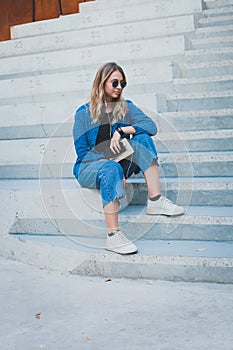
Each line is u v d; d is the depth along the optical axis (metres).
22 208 2.92
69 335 1.81
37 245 2.70
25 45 5.45
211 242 2.58
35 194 2.88
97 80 2.67
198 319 1.89
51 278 2.49
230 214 2.62
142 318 1.92
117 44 4.78
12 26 6.29
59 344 1.73
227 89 4.19
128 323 1.89
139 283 2.35
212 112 3.74
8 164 3.61
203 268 2.30
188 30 5.05
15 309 2.08
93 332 1.82
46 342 1.76
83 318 1.96
